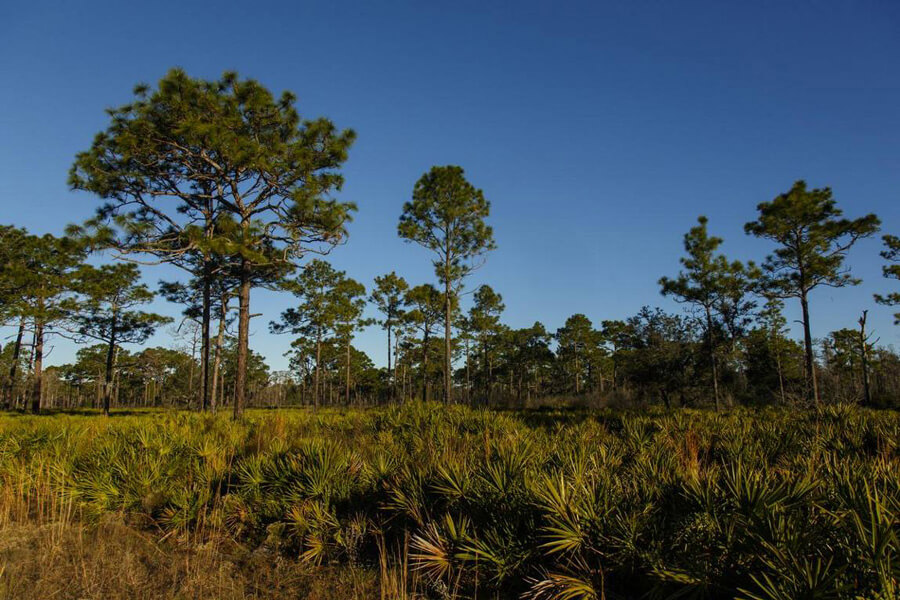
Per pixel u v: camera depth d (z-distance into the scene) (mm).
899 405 23688
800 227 22203
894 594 2238
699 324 26422
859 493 2820
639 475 4184
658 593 3061
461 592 3844
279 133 14648
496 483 4207
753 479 3248
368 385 59844
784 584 2492
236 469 6246
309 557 4672
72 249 12852
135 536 5336
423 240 24719
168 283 22328
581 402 27984
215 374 19188
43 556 4707
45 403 61812
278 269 17844
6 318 25859
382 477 5312
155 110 13570
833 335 38094
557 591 3359
